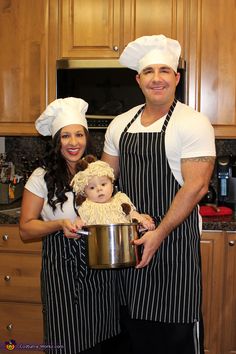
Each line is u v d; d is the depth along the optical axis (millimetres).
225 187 2854
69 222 1623
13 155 3264
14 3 2854
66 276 1739
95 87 2799
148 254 1650
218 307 2570
